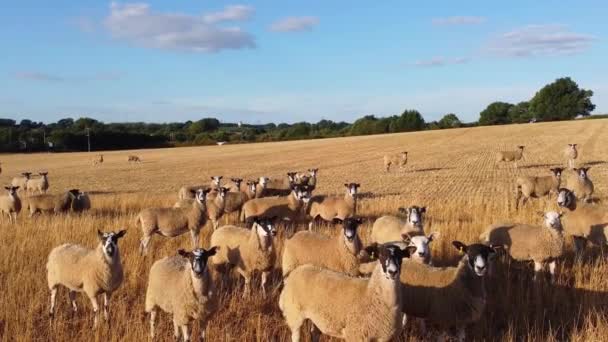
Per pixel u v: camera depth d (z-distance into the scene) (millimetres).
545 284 13211
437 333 11156
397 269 8695
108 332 10555
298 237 13219
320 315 9562
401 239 14664
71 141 146625
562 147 66438
